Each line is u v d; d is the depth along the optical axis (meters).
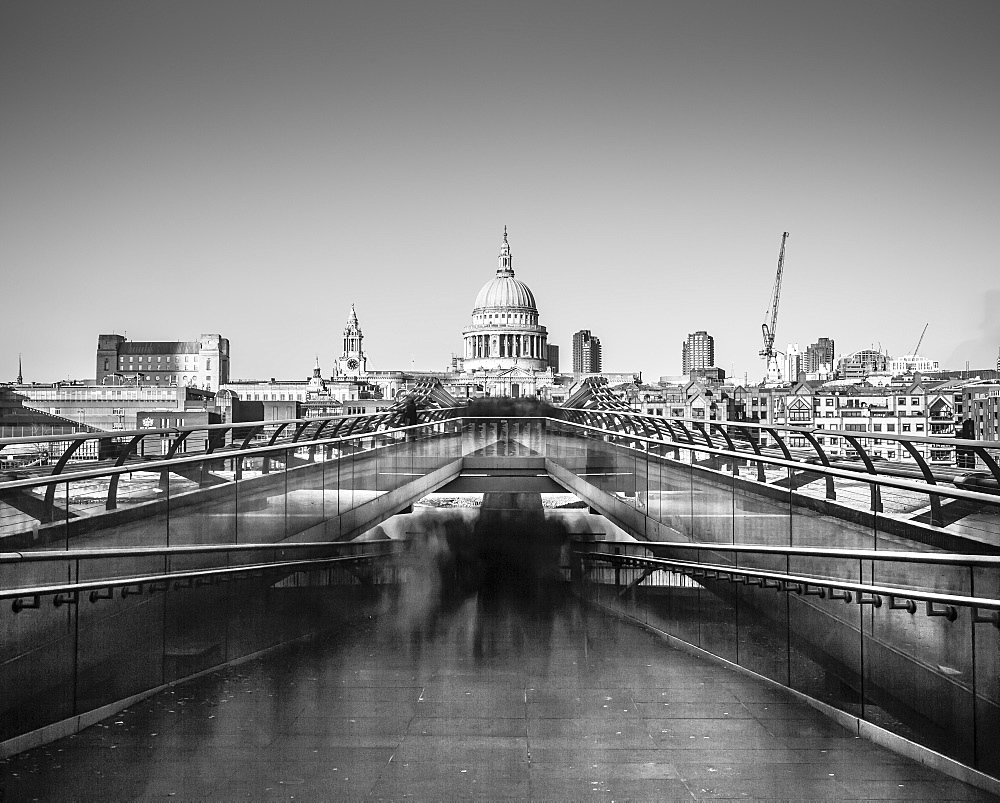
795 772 8.86
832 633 11.09
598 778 8.64
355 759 9.12
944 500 12.90
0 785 8.33
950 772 8.79
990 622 8.41
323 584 17.94
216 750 9.37
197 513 14.89
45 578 10.26
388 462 24.95
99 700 10.64
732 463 19.08
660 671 13.42
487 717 10.71
